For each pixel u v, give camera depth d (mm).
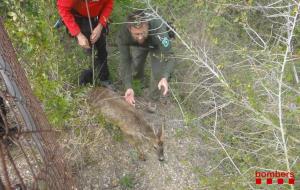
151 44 5000
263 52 4766
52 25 5105
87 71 5473
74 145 4703
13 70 2951
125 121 4844
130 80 5207
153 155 5008
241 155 4852
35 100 3416
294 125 4625
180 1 6531
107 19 5059
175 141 5273
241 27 6344
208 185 4508
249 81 5109
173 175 4910
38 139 2992
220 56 5691
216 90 5504
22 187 2270
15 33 4438
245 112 5230
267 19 6375
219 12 5879
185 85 5840
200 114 5629
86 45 4914
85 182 4660
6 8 5270
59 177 3156
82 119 4898
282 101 4590
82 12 4961
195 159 5109
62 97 4547
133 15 4727
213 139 4887
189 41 5734
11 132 2279
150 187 4797
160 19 4746
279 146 4512
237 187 4324
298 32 5844
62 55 5285
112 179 4770
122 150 5000
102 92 5090
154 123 5461
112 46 6316
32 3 5484
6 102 2934
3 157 2047
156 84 5523
